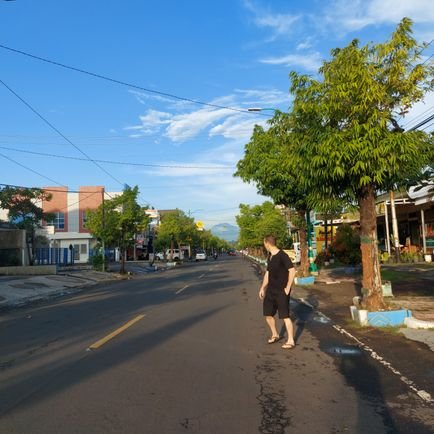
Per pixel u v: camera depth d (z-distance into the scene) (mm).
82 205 67562
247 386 6230
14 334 10617
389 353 7820
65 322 12141
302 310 13375
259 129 19875
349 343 8695
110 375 6801
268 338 9391
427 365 7008
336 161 9258
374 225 10469
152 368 7164
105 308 14875
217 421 5020
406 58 9617
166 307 14500
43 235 56219
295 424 4922
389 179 10031
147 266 52719
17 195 42719
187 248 104875
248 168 19891
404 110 9969
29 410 5406
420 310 11508
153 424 4953
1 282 25250
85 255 66812
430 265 26984
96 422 5020
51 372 7039
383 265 28781
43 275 31344
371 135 9117
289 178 18250
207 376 6711
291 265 8641
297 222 22484
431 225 33750
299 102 10055
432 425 4844
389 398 5680
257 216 64375
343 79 9430
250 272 33781
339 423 4934
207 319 11922
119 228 37594
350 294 16578
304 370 6984
